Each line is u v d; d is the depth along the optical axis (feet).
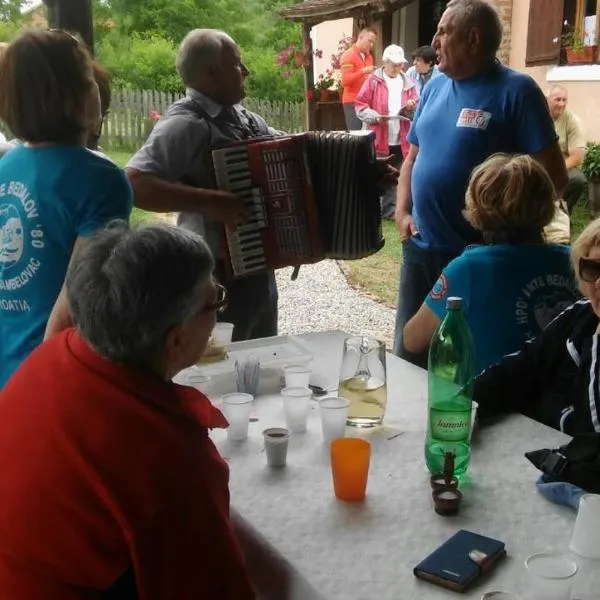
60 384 3.80
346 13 29.12
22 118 6.03
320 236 9.68
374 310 17.75
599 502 4.45
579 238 6.09
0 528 3.73
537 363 6.54
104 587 3.68
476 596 4.10
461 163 9.92
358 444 5.09
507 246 7.14
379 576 4.27
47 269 6.14
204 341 4.09
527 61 25.71
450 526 4.77
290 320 17.01
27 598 3.68
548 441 5.93
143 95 25.03
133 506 3.51
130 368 3.80
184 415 3.78
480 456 5.70
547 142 9.71
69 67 6.01
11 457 3.76
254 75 34.58
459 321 5.88
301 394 6.11
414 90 25.23
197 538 3.57
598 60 23.61
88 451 3.59
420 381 7.11
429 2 31.94
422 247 10.52
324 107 30.68
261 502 5.06
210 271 3.98
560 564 4.02
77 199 5.98
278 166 9.30
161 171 9.09
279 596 4.32
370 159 9.72
